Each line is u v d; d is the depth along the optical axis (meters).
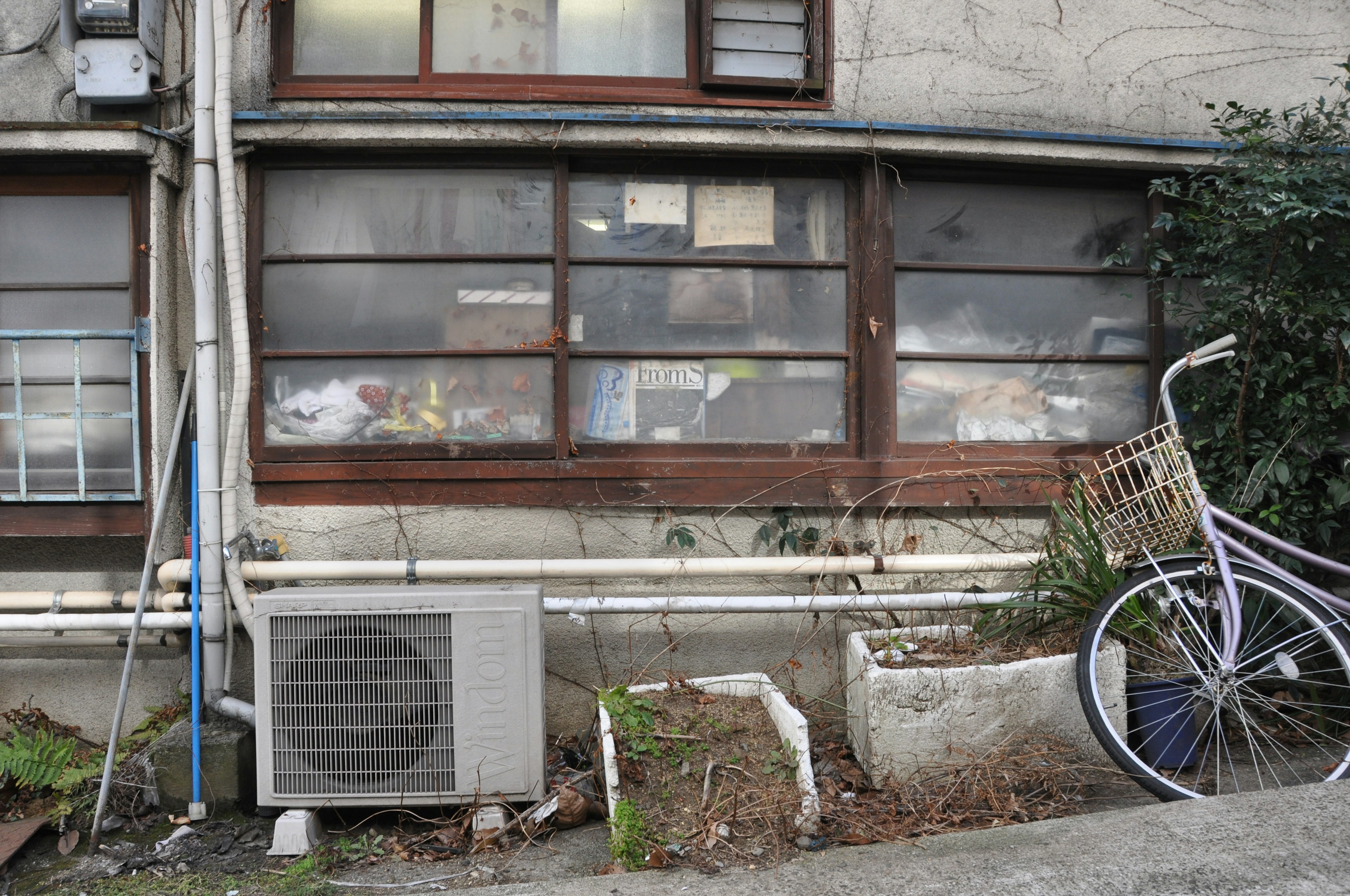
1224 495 3.86
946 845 2.71
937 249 4.04
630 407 3.92
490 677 3.11
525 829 3.03
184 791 3.27
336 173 3.82
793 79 3.95
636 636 3.89
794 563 3.74
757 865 2.66
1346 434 3.90
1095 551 3.38
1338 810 2.70
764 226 3.96
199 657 3.34
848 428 3.99
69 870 2.92
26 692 3.76
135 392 3.59
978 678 3.17
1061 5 4.03
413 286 3.84
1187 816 2.74
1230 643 3.15
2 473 3.64
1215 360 3.67
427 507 3.77
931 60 3.97
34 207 3.65
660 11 3.98
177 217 3.71
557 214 3.82
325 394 3.82
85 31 3.59
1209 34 4.09
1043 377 4.11
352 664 3.10
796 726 3.02
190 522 3.65
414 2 3.90
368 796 3.09
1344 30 4.12
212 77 3.52
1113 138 3.88
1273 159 3.64
